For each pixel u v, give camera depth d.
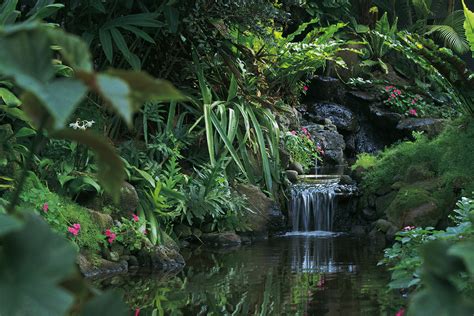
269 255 6.77
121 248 6.20
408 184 8.50
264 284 5.21
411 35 8.97
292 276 5.54
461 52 14.85
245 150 8.52
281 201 8.95
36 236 0.55
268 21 8.93
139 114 8.23
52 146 6.39
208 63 9.09
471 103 9.06
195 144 8.42
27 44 0.55
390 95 13.92
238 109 8.62
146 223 6.72
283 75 10.61
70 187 6.28
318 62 11.09
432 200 7.79
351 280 5.29
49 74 0.55
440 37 15.10
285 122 11.02
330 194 9.00
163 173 7.77
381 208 8.70
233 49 9.77
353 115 13.80
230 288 5.08
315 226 8.94
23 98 0.62
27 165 0.72
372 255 6.64
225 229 7.93
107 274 5.77
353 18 15.41
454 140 8.73
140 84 0.59
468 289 2.45
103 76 0.55
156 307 4.43
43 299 0.53
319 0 15.19
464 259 0.59
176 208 7.24
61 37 0.56
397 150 9.27
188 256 6.76
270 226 8.38
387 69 14.73
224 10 8.24
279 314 4.22
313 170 11.64
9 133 5.86
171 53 8.79
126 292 4.96
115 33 7.61
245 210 8.23
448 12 15.41
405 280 3.19
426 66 9.48
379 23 15.10
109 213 6.52
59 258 0.54
